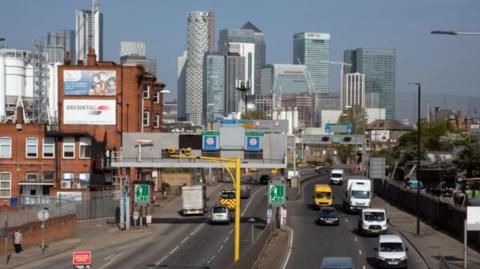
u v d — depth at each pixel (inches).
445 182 4867.1
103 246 2792.8
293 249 2598.4
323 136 6205.7
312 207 4343.0
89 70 4284.0
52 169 4030.5
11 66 4982.8
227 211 3518.7
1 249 2422.5
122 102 4284.0
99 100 4279.0
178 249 2652.6
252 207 4325.8
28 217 2694.4
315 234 3063.5
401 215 3870.6
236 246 2021.4
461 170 5216.5
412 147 6628.9
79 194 3821.4
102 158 4033.0
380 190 5319.9
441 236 2992.1
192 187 3939.5
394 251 2182.6
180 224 3518.7
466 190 3727.9
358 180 4035.4
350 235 3038.9
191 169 6136.8
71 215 3068.4
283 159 3129.9
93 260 2396.7
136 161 3198.8
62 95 4279.0
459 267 2174.0
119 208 3681.1
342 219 3686.0
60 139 4050.2
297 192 5255.9
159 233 3176.7
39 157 4030.5
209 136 3159.5
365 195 3941.9
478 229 2128.4
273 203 3238.2
